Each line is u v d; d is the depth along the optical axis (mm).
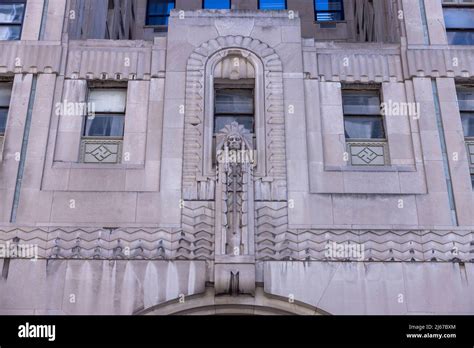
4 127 18641
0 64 18906
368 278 16219
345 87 19359
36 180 17359
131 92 18875
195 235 16641
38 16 19859
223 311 16141
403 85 19141
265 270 16188
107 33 26578
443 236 16734
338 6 30750
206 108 18438
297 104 18500
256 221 16828
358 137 18797
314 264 16312
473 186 17844
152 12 31719
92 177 17484
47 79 18828
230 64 19234
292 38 19484
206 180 17359
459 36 20453
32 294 15906
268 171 17594
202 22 19656
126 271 16141
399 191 17531
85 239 16531
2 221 16766
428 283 16203
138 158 17969
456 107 18656
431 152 18000
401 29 20016
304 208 17125
